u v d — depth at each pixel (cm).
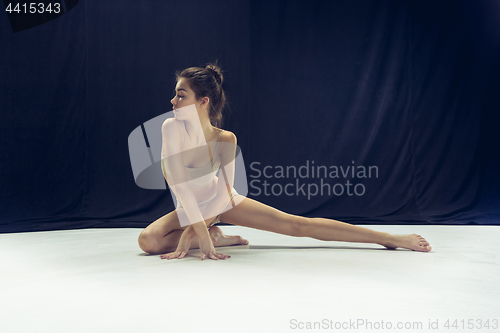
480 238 258
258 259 162
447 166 441
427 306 97
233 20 423
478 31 452
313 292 109
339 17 441
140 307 97
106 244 219
